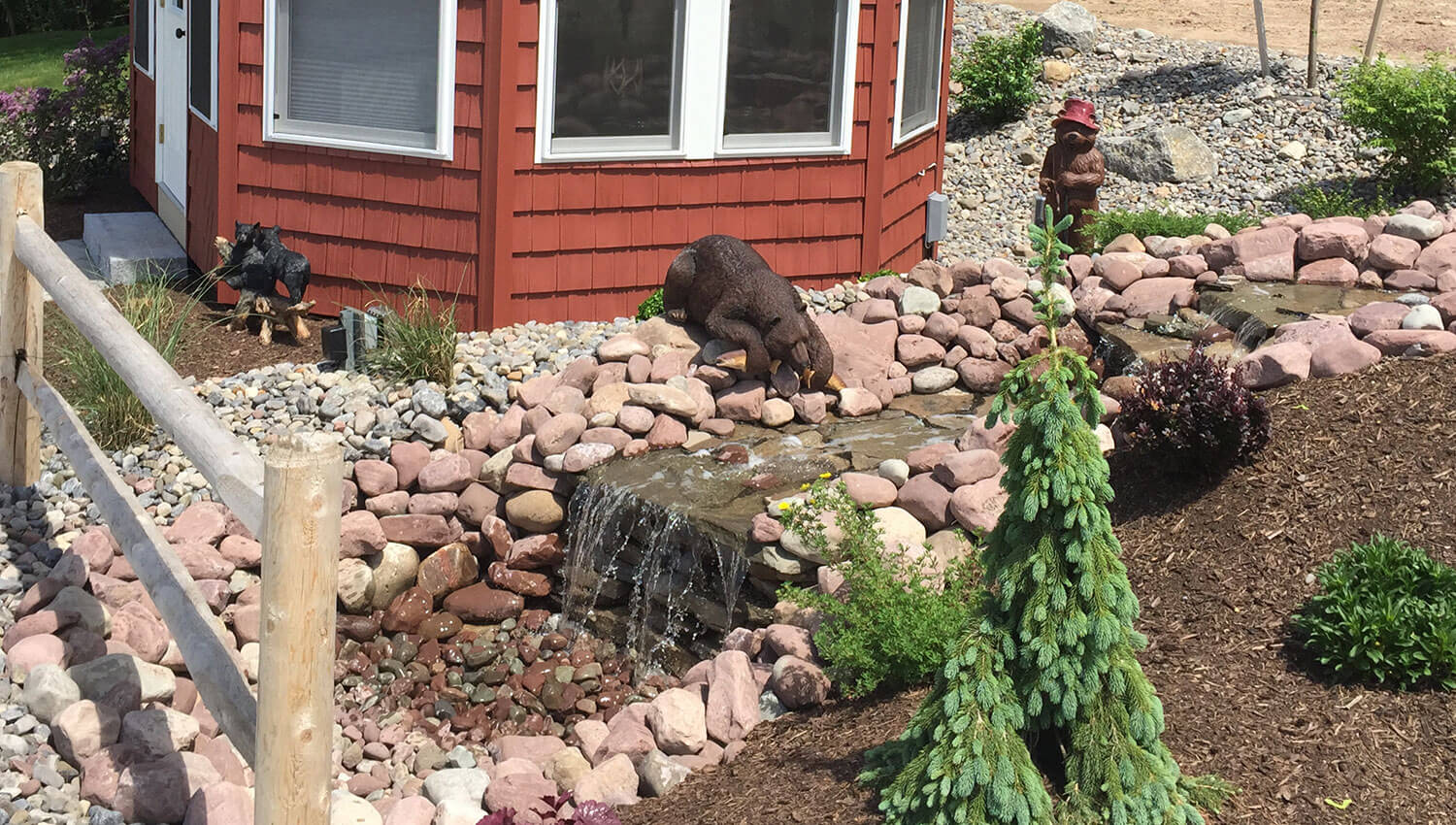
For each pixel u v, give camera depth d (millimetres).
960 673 4309
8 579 6215
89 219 12000
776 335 8242
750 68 9930
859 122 10453
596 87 9445
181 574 5031
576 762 5699
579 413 8141
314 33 9500
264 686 3582
